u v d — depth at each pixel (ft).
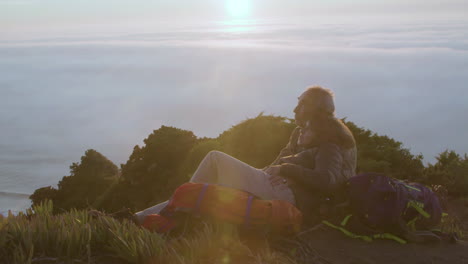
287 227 11.89
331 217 13.38
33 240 10.46
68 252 10.21
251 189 12.89
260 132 24.45
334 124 13.38
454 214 19.35
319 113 13.44
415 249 12.43
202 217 11.66
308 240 12.71
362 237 12.86
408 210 12.98
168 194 30.27
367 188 12.77
